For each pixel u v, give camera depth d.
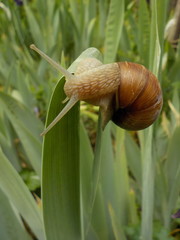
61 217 0.27
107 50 0.34
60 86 0.23
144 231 0.35
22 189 0.30
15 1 0.45
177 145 0.42
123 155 0.38
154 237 0.36
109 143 0.36
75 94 0.25
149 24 0.40
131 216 0.39
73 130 0.25
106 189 0.37
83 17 0.78
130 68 0.26
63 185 0.26
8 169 0.29
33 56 0.38
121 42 0.74
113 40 0.34
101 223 0.35
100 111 0.26
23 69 0.75
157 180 0.41
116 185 0.38
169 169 0.43
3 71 0.72
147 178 0.34
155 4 0.28
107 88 0.26
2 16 0.74
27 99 0.58
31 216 0.30
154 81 0.26
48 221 0.26
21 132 0.38
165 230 0.37
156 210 0.43
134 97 0.26
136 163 0.44
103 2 0.85
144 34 0.40
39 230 0.30
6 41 0.76
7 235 0.30
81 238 0.29
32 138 0.38
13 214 0.31
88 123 0.63
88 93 0.25
